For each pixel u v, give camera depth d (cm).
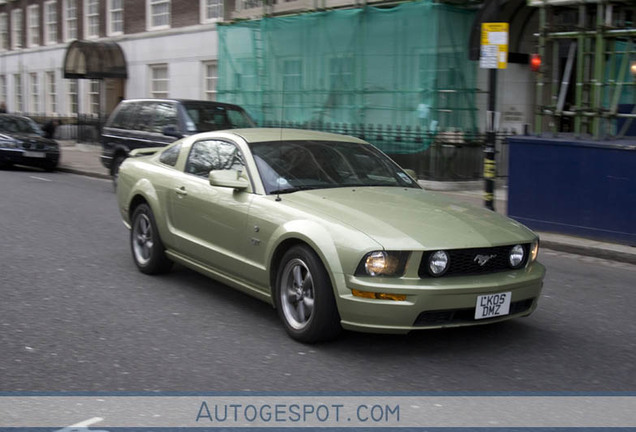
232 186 585
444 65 1527
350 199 560
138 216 746
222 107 1376
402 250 480
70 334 551
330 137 683
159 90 2580
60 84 3231
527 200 1045
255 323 584
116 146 1442
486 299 496
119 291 680
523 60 1595
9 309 616
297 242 533
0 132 1920
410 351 523
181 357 503
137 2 2612
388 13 1605
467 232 511
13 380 457
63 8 3139
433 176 1509
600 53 1008
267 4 1909
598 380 476
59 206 1259
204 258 639
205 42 2303
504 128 1593
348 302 485
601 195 954
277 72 1905
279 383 458
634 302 691
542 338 565
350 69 1706
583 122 1116
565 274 817
